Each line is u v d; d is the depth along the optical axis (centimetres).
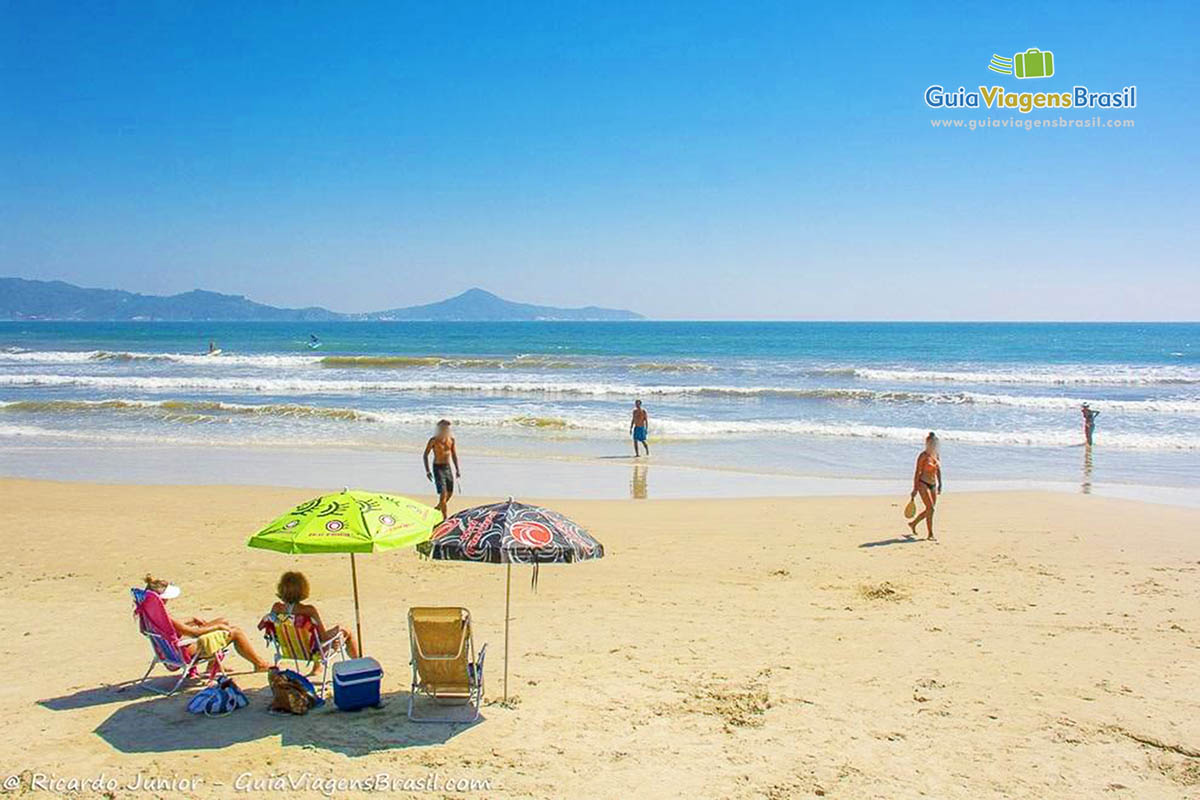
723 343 8988
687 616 903
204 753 588
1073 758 581
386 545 588
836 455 2136
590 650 796
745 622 882
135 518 1371
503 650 797
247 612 922
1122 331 13912
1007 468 1992
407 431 2508
